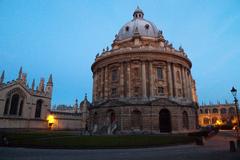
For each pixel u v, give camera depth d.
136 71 56.12
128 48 57.97
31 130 64.31
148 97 52.66
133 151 24.58
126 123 50.41
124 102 52.16
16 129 63.47
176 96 55.16
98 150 25.67
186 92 59.12
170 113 51.25
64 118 80.12
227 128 82.44
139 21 72.62
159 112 51.97
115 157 19.69
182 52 62.44
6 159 18.47
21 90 68.69
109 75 60.66
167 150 25.22
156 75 55.94
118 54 58.09
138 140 32.62
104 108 56.16
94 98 65.62
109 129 50.03
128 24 72.88
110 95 58.19
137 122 50.91
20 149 26.52
